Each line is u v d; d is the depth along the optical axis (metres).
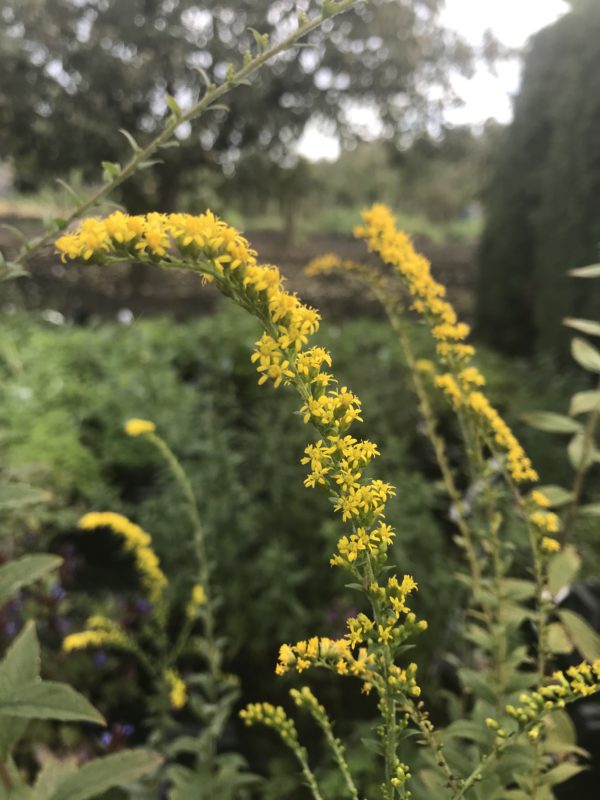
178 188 10.10
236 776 1.65
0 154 9.23
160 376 4.52
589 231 5.14
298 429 3.43
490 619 1.31
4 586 0.99
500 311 6.68
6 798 1.03
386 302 1.63
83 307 9.46
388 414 4.11
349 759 2.08
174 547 2.93
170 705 1.89
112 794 1.70
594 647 1.14
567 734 1.05
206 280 0.66
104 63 8.69
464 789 0.72
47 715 0.91
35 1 8.58
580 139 5.21
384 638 0.63
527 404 4.34
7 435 3.74
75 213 0.89
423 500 2.70
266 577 2.73
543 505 1.11
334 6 0.82
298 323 0.62
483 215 7.07
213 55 9.21
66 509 3.46
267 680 2.75
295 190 11.40
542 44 6.16
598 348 5.05
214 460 3.09
